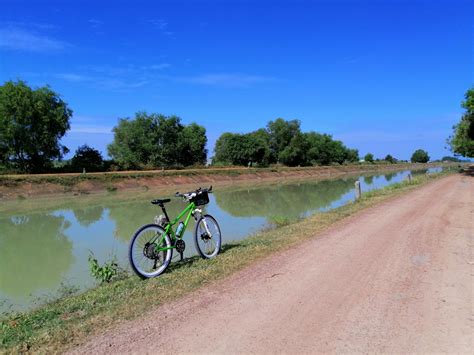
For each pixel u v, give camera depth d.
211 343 4.24
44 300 7.45
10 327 5.04
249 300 5.48
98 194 36.97
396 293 5.63
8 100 47.62
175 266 7.56
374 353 3.94
